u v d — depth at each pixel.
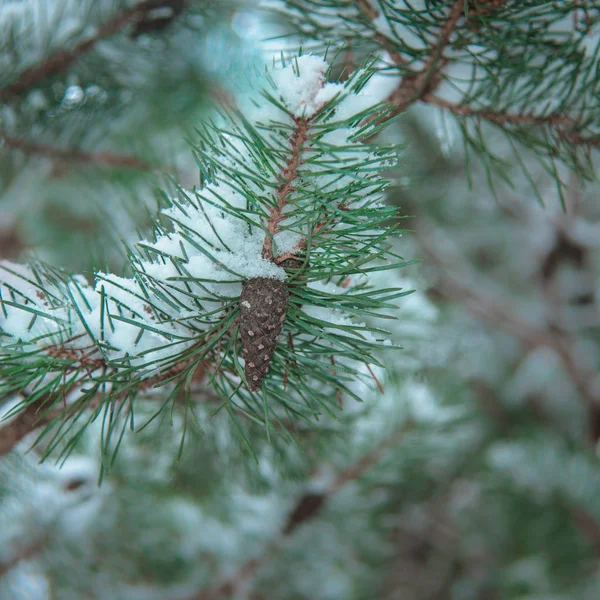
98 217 0.93
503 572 1.59
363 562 1.43
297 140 0.63
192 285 0.66
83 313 0.66
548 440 1.62
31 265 0.69
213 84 0.92
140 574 1.23
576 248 1.84
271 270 0.65
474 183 1.48
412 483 1.31
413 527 1.54
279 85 0.62
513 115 0.75
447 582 1.57
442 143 0.81
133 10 0.88
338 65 0.77
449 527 1.57
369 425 1.09
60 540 1.14
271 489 1.02
